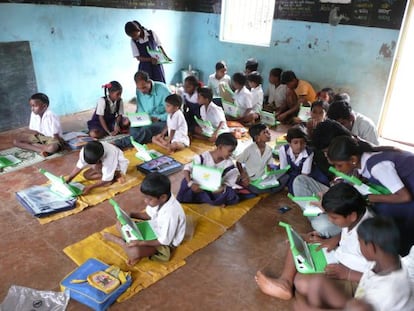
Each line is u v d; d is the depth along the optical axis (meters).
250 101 4.58
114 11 4.99
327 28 4.80
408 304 1.14
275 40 5.34
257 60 5.63
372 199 1.97
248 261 2.25
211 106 4.03
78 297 1.83
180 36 6.14
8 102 4.15
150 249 2.14
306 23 4.96
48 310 1.79
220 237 2.46
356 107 4.91
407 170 1.91
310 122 3.60
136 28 4.49
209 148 3.90
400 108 4.78
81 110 5.06
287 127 4.72
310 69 5.15
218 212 2.72
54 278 2.02
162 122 4.05
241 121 4.63
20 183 3.00
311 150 2.86
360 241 1.32
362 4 4.42
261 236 2.50
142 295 1.94
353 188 1.74
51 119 3.47
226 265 2.20
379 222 1.29
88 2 4.63
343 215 1.69
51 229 2.43
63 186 2.72
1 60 3.96
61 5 4.36
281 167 3.02
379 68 4.55
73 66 4.75
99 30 4.90
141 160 3.50
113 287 1.86
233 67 5.96
